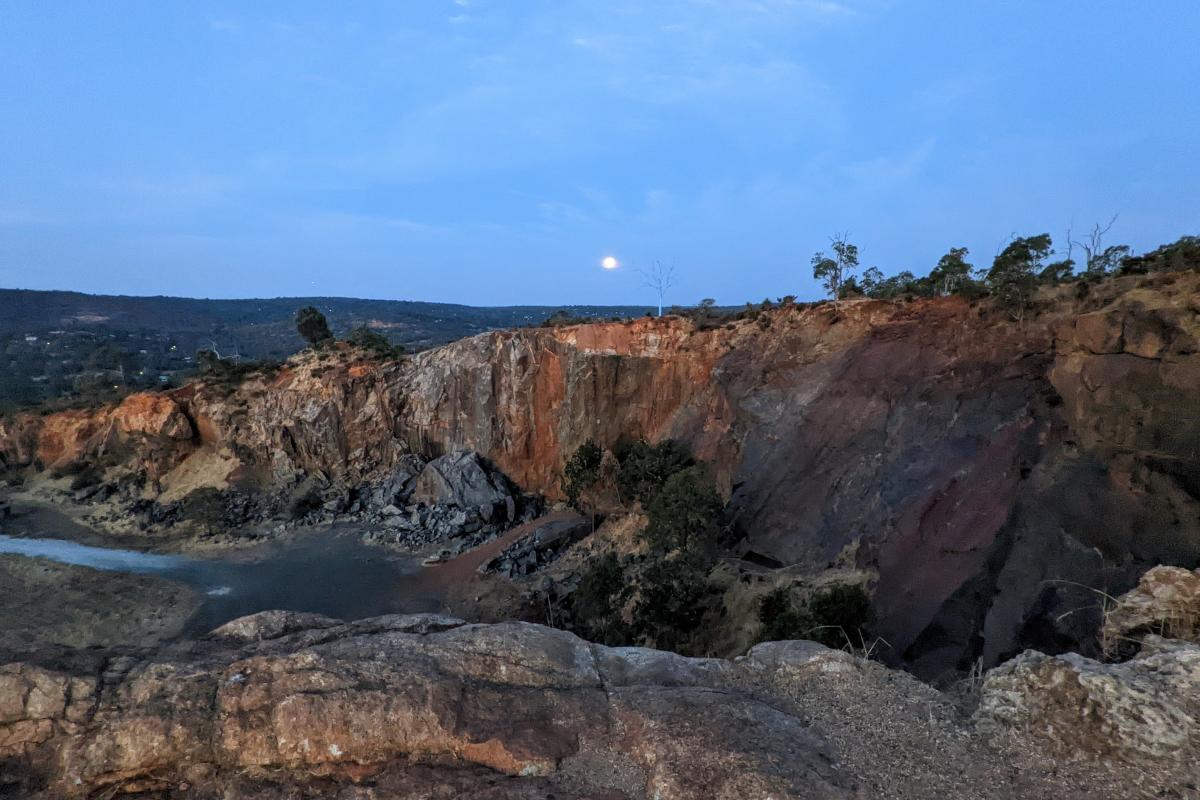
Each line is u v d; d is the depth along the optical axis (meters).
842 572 20.12
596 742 3.79
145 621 30.72
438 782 3.41
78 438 58.66
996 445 20.06
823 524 23.17
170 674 3.92
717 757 3.46
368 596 32.88
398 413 52.12
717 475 32.28
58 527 47.12
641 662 4.84
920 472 21.28
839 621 16.08
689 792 3.23
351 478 50.84
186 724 3.58
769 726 3.85
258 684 3.87
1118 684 3.92
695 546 26.61
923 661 15.41
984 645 14.73
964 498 19.11
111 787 3.38
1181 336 17.06
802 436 27.80
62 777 3.34
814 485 25.20
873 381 27.02
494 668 4.30
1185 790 3.29
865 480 23.11
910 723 4.10
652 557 28.95
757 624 19.09
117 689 3.81
